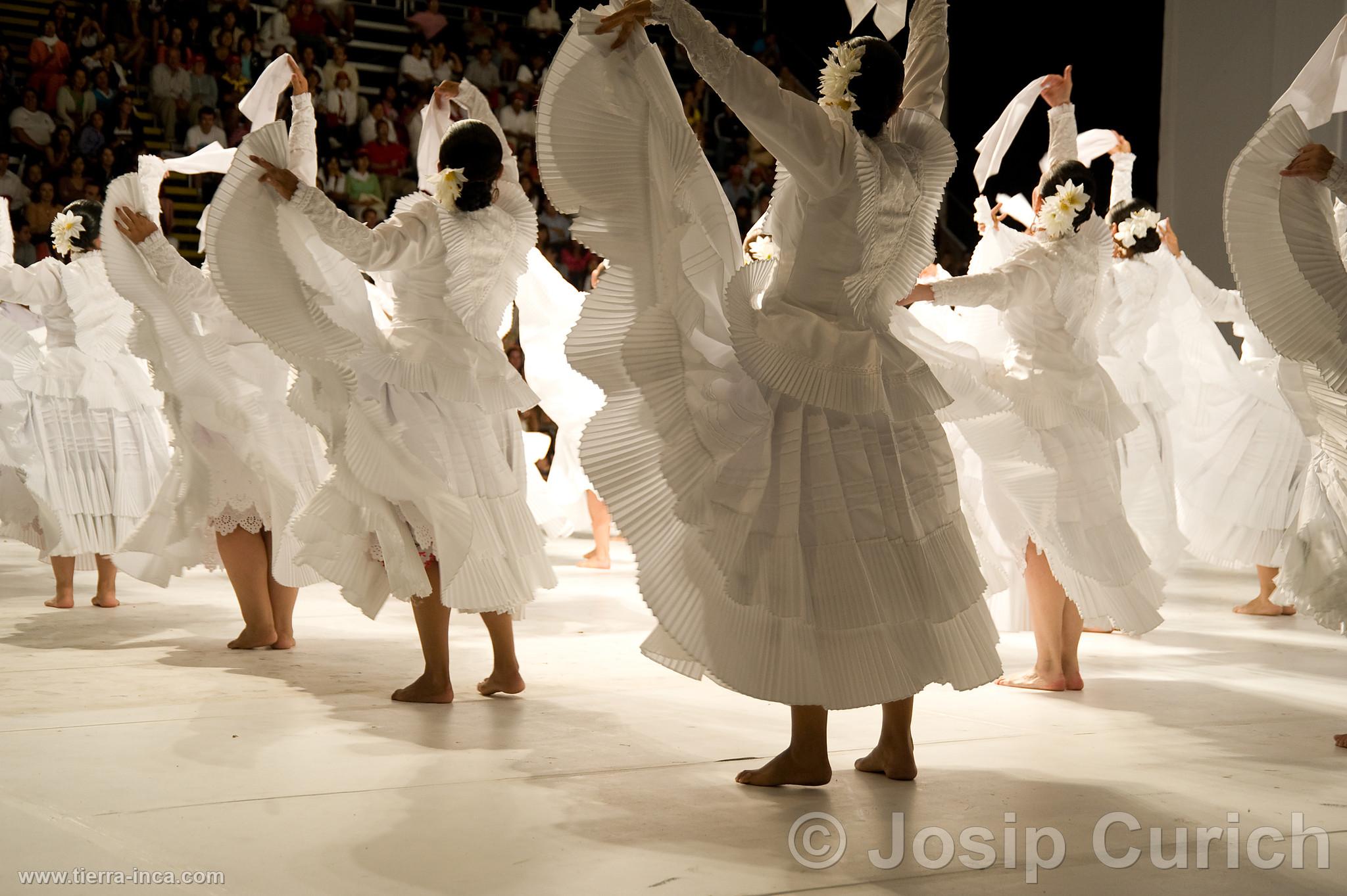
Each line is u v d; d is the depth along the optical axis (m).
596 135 2.84
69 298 5.21
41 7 12.12
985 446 3.89
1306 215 3.47
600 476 2.81
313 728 3.37
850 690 2.72
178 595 5.71
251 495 4.30
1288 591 3.83
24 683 3.88
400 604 5.58
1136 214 5.16
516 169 4.03
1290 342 3.53
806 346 2.78
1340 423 3.63
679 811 2.70
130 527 5.26
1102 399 3.94
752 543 2.73
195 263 11.31
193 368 4.21
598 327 2.82
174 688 3.84
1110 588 3.97
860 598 2.72
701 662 2.74
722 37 2.69
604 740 3.30
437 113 4.37
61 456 5.18
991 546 4.25
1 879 2.22
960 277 3.67
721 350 2.87
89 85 11.23
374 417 3.61
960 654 2.90
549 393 6.51
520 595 3.84
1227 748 3.33
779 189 2.91
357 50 13.40
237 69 11.90
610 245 2.83
